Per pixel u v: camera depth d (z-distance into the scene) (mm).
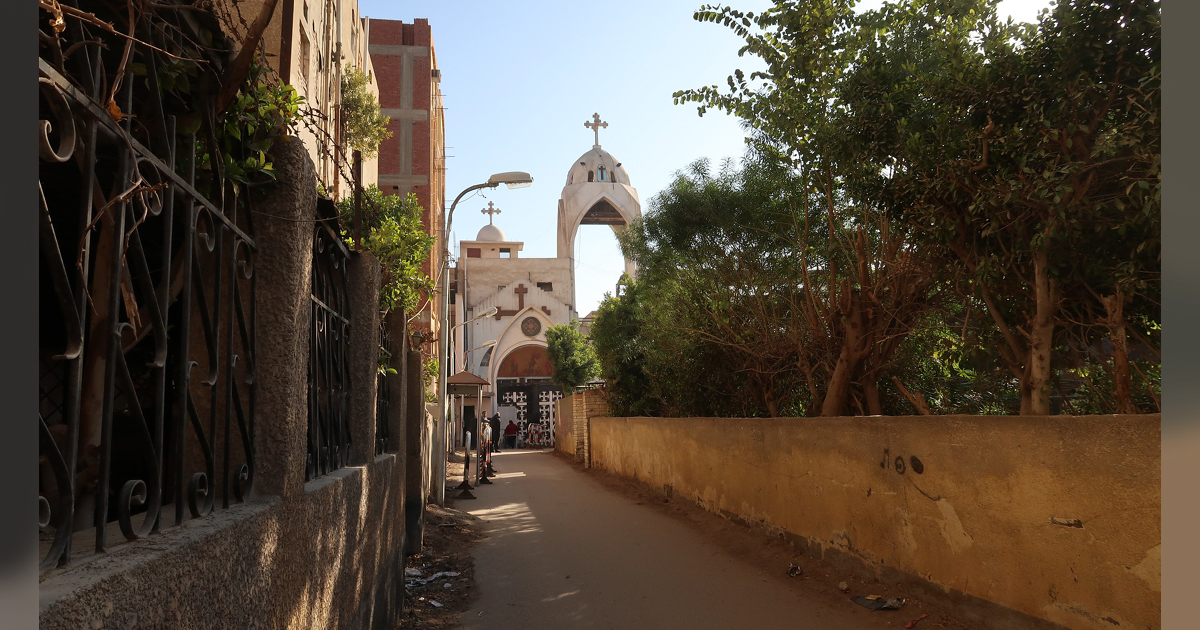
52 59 1557
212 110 2203
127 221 1938
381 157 32562
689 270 11797
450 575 8344
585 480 20156
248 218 2586
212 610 1816
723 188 10469
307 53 10523
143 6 1828
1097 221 4781
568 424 33312
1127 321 5582
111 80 2283
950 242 5961
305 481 2943
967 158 5547
